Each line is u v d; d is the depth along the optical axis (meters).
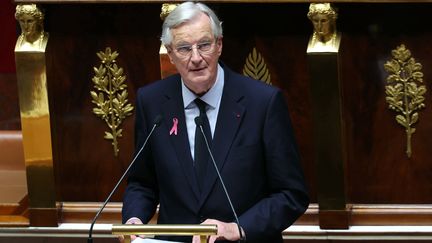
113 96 13.33
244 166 9.27
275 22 12.84
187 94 9.44
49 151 13.20
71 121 13.44
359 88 12.86
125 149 13.45
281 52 12.90
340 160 12.71
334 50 12.38
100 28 13.18
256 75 12.97
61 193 13.60
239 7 12.84
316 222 13.05
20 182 14.98
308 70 12.66
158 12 13.05
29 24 12.92
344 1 12.31
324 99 12.56
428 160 12.90
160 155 9.48
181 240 9.46
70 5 13.12
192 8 8.98
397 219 12.98
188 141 9.44
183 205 9.35
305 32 12.81
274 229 9.17
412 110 12.80
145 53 13.20
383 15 12.65
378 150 12.97
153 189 9.99
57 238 13.44
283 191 9.33
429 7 12.52
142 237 8.79
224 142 9.29
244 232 9.02
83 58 13.27
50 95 13.20
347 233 12.88
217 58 9.12
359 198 13.12
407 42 12.67
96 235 13.38
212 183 9.23
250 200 9.32
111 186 13.55
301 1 12.40
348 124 12.96
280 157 9.29
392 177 13.01
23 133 13.18
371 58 12.77
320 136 12.69
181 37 8.91
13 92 16.50
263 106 9.35
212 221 8.82
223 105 9.38
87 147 13.49
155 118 9.41
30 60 12.97
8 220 13.59
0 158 15.68
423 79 12.73
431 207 12.95
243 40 12.94
